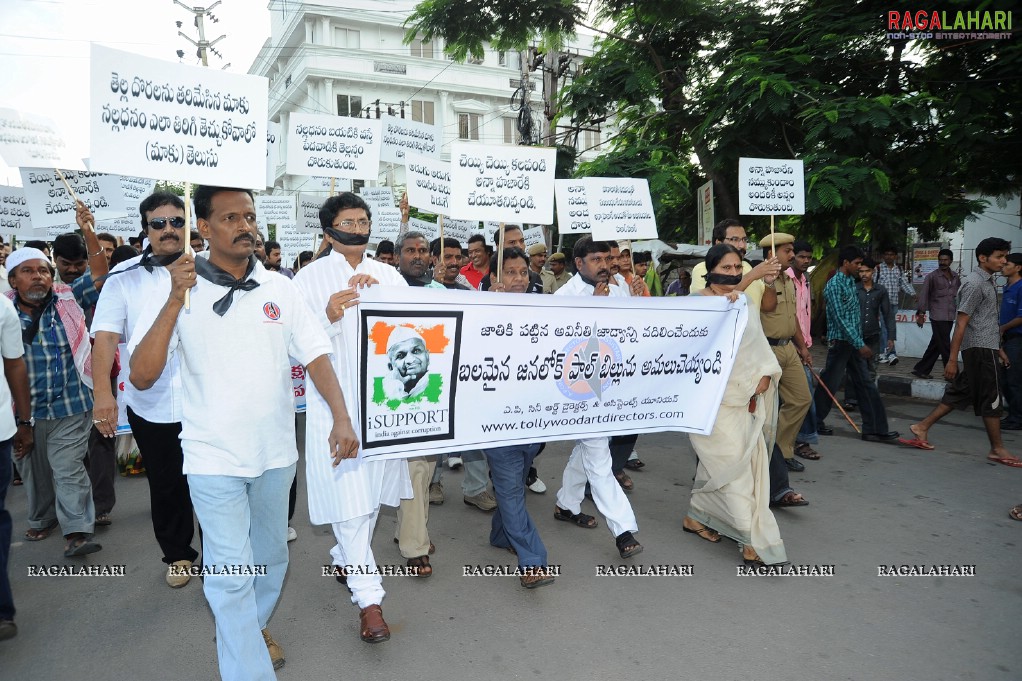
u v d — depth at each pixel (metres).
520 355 3.77
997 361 6.20
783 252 5.63
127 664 3.17
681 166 12.56
